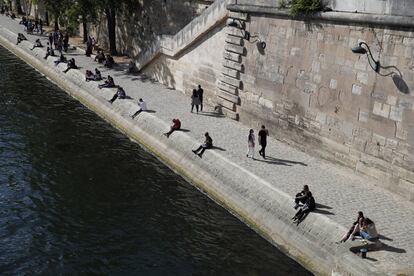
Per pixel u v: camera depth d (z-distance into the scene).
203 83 39.97
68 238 23.66
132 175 30.28
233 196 26.41
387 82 24.56
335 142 28.05
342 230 21.02
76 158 32.44
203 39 39.19
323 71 28.28
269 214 24.14
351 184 25.89
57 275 21.05
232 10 34.53
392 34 23.98
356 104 26.41
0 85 48.78
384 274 17.95
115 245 23.17
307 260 21.38
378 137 25.39
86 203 26.80
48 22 80.62
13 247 22.80
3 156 32.12
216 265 21.80
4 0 97.50
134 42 56.34
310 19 28.62
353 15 25.59
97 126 38.69
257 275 21.06
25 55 61.25
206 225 24.91
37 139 35.41
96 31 64.94
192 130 33.66
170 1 49.06
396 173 24.66
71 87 47.44
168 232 24.27
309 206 22.69
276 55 31.64
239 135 33.16
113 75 48.69
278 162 28.70
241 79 35.22
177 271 21.38
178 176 30.33
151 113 37.09
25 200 26.84
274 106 32.38
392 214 22.80
